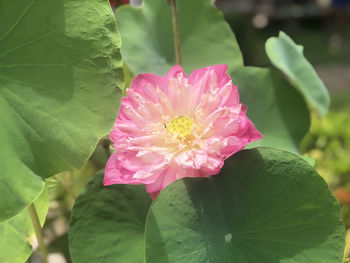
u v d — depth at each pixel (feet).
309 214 1.23
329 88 10.25
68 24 1.16
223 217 1.27
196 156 1.22
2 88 1.16
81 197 1.37
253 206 1.27
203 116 1.28
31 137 1.16
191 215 1.22
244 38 10.71
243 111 1.32
